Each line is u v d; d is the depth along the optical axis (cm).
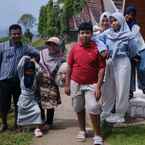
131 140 620
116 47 676
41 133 673
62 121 772
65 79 662
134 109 737
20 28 698
